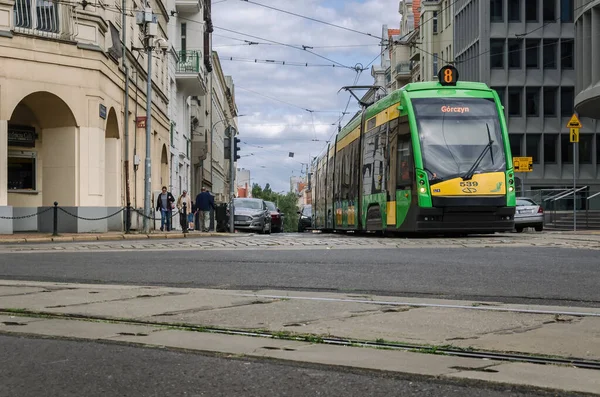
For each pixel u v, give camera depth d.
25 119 25.56
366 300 7.34
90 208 25.30
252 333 5.55
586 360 4.52
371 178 23.23
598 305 6.99
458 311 6.54
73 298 7.71
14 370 4.46
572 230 31.33
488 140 19.70
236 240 21.09
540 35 56.91
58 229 25.17
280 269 10.94
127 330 5.77
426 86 20.34
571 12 57.12
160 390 3.95
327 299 7.41
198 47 51.88
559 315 6.27
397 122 20.53
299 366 4.43
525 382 3.95
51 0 24.11
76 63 24.73
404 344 5.03
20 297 7.84
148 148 28.02
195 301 7.37
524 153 56.97
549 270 10.21
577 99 40.41
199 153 62.00
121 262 12.65
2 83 22.69
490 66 57.00
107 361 4.68
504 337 5.29
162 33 40.62
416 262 11.80
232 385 4.02
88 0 25.78
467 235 23.14
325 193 35.12
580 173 56.84
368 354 4.73
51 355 4.90
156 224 38.06
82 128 25.06
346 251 14.90
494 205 19.30
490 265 11.07
